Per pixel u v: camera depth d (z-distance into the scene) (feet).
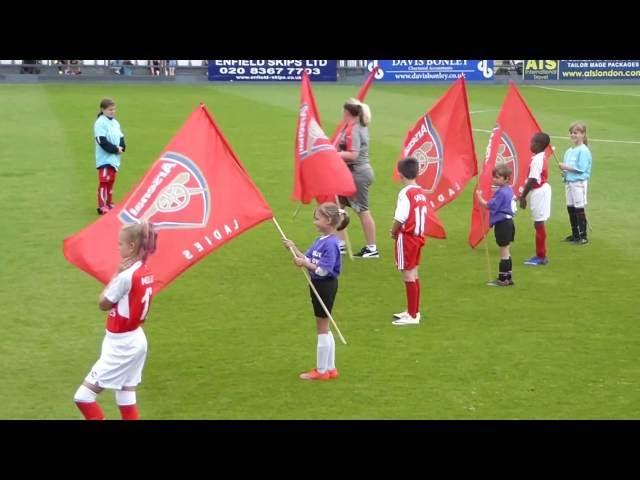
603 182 88.12
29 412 34.71
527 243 64.49
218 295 51.47
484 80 212.23
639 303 50.03
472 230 61.31
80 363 40.42
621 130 126.82
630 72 215.92
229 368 40.09
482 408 35.40
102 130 70.23
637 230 68.44
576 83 215.31
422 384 38.09
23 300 49.70
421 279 55.01
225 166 38.06
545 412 35.01
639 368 40.09
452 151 56.75
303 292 52.19
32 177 86.07
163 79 204.54
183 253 36.86
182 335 44.52
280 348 42.73
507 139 60.44
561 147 111.14
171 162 37.04
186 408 35.40
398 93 184.96
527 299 50.83
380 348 42.65
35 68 200.85
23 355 41.39
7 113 136.36
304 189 53.01
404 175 45.65
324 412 35.01
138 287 30.91
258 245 63.16
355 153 58.39
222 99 166.40
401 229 45.44
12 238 63.21
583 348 42.70
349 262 59.21
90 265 35.01
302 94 52.80
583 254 61.26
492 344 43.24
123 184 83.92
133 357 31.45
